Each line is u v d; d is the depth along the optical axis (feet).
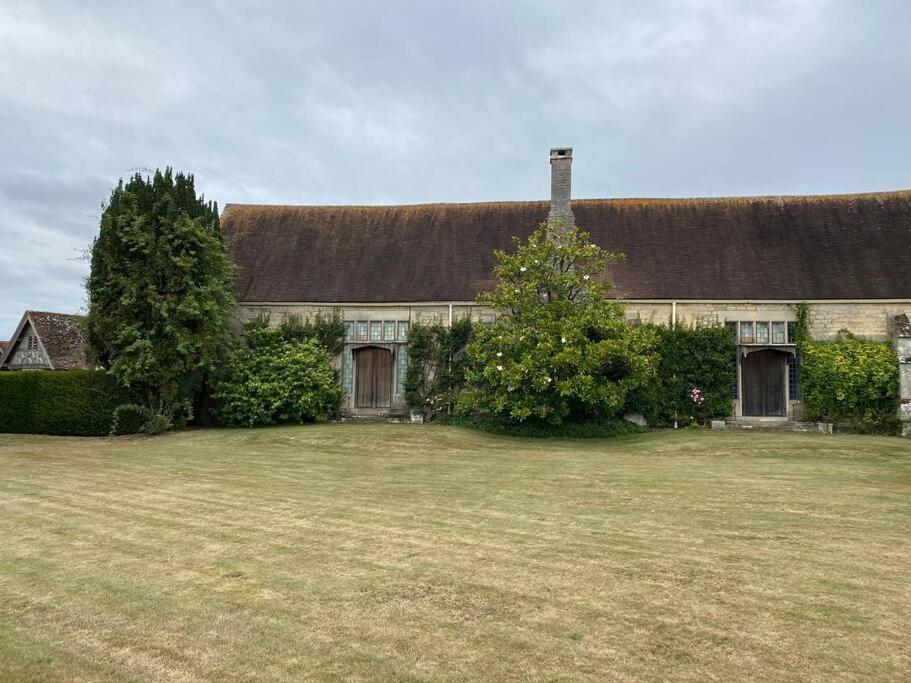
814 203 70.95
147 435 57.47
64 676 13.50
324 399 64.90
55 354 96.43
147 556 21.09
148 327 55.98
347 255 73.97
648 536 23.21
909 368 56.80
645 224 72.38
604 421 59.06
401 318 69.10
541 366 53.11
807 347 61.46
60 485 33.60
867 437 54.03
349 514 26.81
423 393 67.26
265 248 75.61
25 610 16.75
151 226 55.72
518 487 32.81
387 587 18.17
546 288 58.85
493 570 19.53
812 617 16.06
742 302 63.77
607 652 14.37
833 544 22.04
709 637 15.06
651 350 63.31
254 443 51.47
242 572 19.48
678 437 53.62
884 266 63.31
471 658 14.12
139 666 13.89
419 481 34.76
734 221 70.95
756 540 22.59
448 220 76.79
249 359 64.13
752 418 63.72
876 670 13.56
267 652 14.44
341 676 13.42
